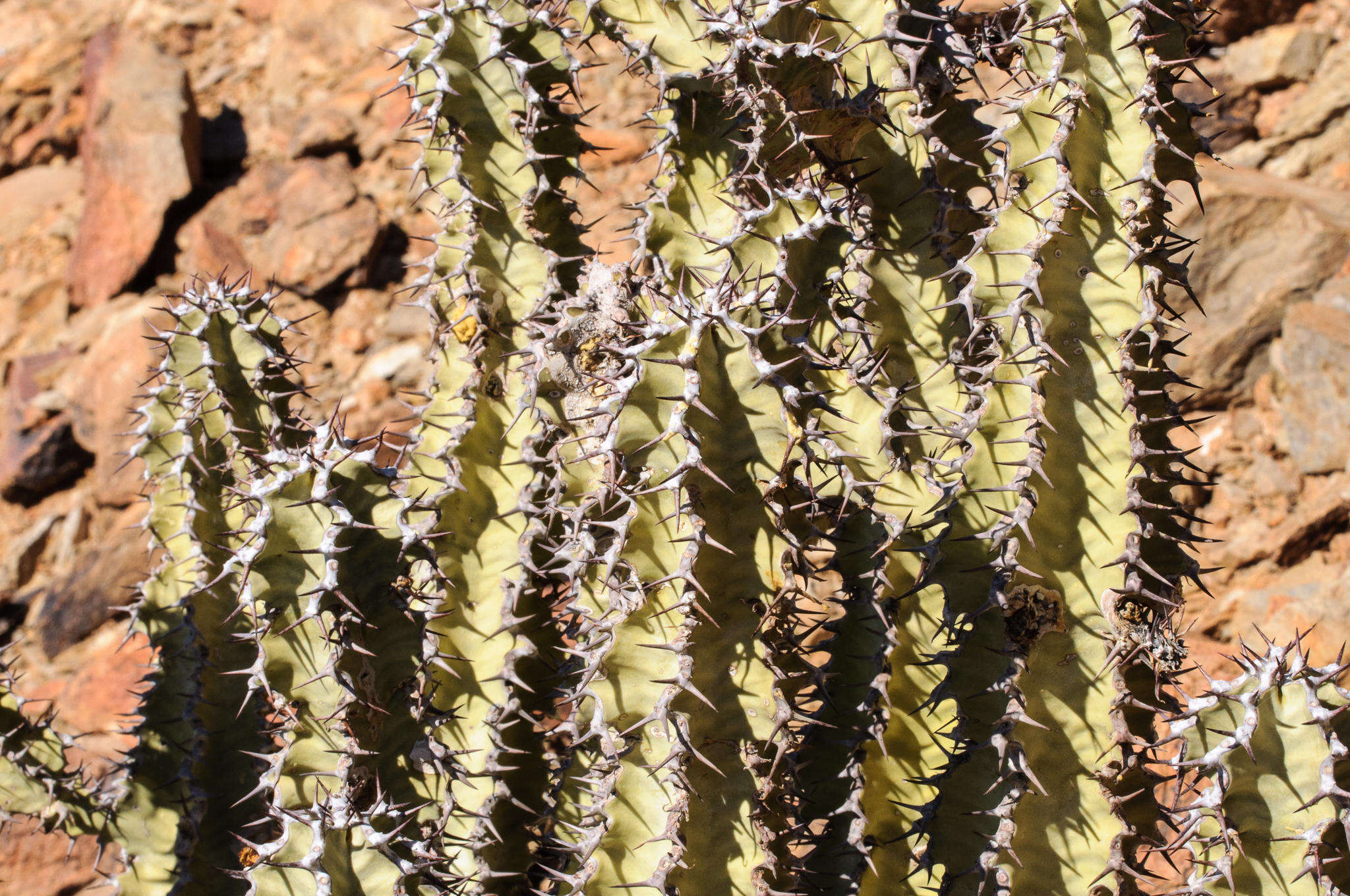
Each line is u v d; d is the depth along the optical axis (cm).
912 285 265
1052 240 221
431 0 813
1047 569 221
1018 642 218
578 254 314
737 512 213
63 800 328
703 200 245
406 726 238
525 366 286
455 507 291
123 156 782
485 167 299
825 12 255
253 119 842
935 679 261
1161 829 297
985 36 278
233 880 307
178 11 915
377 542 227
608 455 206
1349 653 452
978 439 227
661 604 211
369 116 791
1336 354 553
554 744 314
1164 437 225
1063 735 220
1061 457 222
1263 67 702
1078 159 222
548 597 297
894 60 254
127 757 331
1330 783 190
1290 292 577
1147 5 218
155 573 335
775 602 211
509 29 295
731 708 214
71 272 786
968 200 275
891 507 259
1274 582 511
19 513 700
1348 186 660
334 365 688
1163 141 218
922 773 261
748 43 221
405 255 729
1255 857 199
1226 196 599
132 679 561
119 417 692
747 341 207
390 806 226
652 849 215
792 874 222
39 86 893
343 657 224
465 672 289
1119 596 219
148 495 346
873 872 245
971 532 230
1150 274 220
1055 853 221
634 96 746
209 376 304
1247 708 193
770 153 236
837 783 248
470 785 274
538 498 288
